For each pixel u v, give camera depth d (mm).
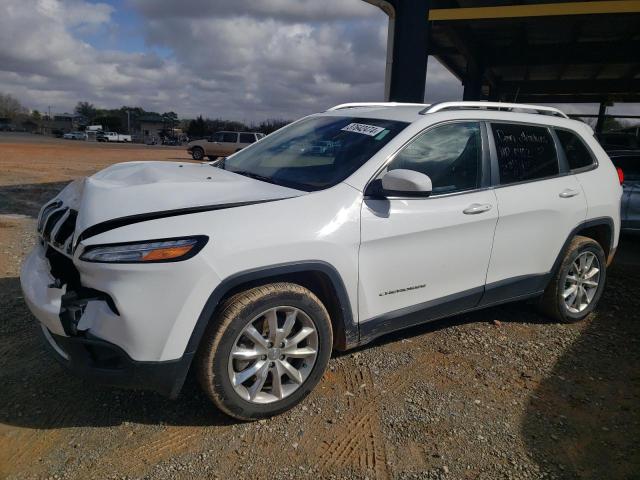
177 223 2643
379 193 3227
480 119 3863
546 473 2658
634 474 2674
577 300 4602
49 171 17531
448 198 3525
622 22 13445
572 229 4320
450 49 16828
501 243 3846
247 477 2541
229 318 2711
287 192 3094
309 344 3053
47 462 2582
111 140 83938
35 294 2818
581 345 4176
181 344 2617
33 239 6980
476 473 2633
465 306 3816
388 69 10836
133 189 2912
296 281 3111
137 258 2521
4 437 2752
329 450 2760
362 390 3348
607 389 3514
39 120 128375
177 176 3227
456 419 3080
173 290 2559
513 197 3867
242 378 2844
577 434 2998
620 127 33531
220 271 2639
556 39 16125
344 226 3041
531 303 4688
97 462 2596
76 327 2621
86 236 2633
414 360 3779
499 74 22469
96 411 3016
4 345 3736
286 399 3002
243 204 2852
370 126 3697
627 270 6605
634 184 7902
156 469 2564
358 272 3131
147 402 3123
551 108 4438
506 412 3182
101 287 2559
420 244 3381
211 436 2834
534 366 3785
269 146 4137
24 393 3154
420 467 2660
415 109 3898
